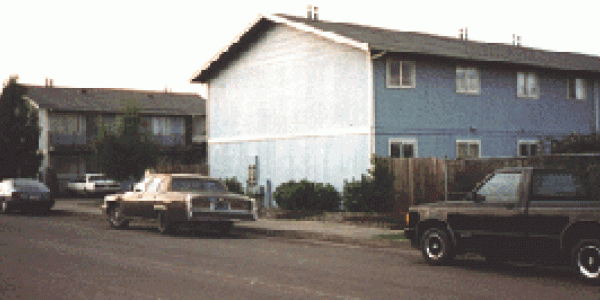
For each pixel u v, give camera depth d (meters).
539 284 9.45
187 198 16.92
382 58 23.28
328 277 10.01
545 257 10.16
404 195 20.03
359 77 23.36
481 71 26.39
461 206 11.35
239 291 8.73
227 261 11.87
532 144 28.19
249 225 19.16
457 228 11.36
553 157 15.43
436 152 24.66
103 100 50.25
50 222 22.27
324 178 24.80
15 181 28.23
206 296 8.38
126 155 31.19
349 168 23.69
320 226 18.70
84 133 47.97
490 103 26.64
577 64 30.23
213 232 19.12
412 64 24.09
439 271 10.84
